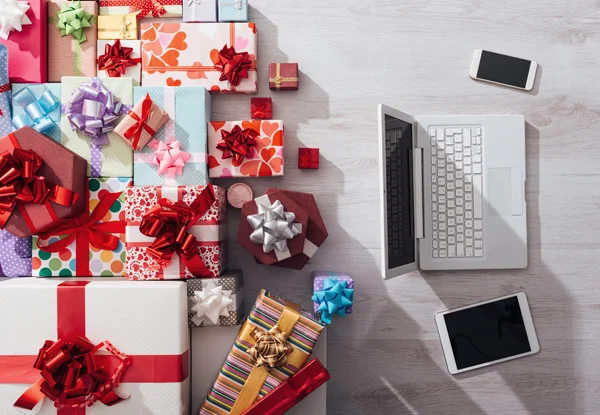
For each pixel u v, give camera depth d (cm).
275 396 101
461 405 128
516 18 130
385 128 112
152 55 119
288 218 110
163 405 101
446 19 129
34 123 111
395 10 129
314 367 103
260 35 127
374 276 127
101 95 111
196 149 114
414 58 129
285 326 104
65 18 117
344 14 128
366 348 128
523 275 129
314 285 113
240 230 112
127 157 114
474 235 125
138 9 122
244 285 126
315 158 123
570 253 128
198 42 120
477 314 128
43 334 101
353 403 127
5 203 103
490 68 129
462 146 125
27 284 102
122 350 101
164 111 114
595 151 129
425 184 125
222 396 103
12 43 116
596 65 128
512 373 129
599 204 128
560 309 129
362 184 128
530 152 130
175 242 105
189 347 110
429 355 128
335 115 127
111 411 101
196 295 107
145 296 101
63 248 113
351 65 128
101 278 112
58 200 105
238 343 103
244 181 125
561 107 128
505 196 125
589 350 129
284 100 127
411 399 128
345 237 127
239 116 125
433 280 129
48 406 101
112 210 113
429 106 129
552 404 128
